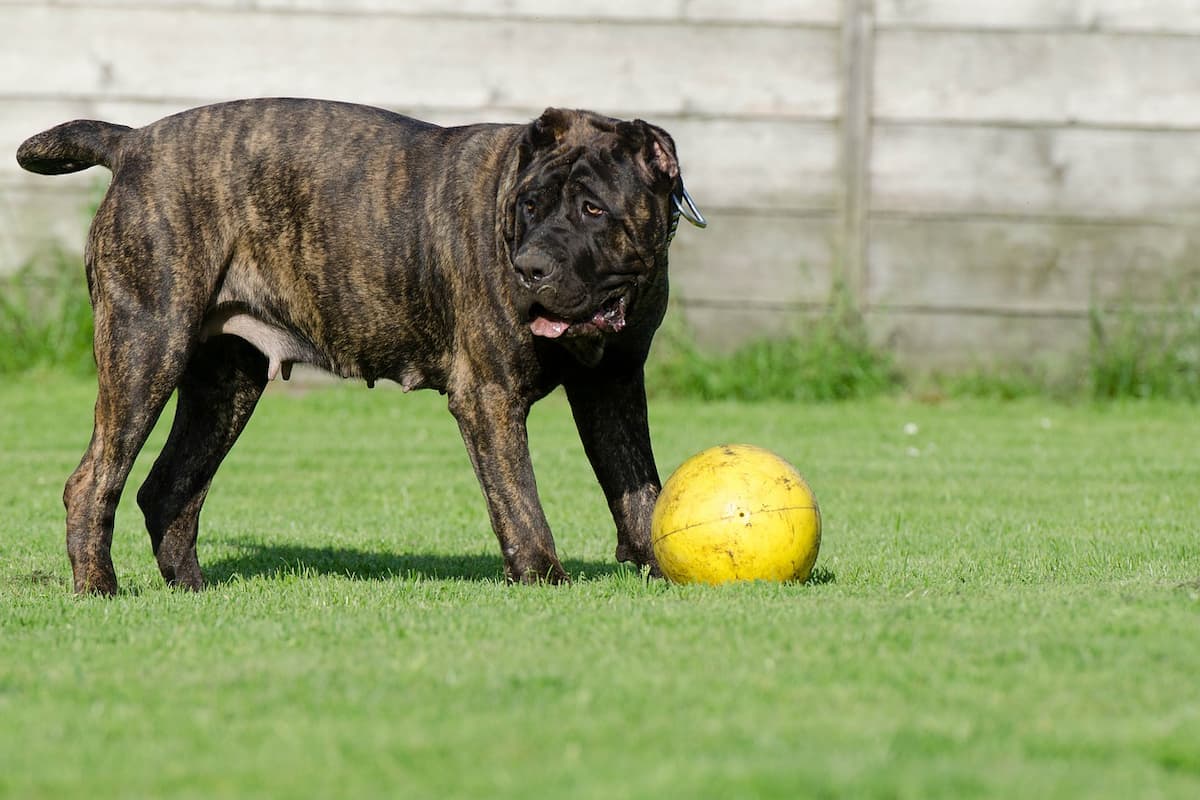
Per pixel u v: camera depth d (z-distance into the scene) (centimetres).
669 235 962
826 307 2120
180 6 2073
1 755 550
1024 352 2123
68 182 2119
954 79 2075
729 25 2075
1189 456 1712
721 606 795
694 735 560
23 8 2070
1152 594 817
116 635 764
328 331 1016
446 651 704
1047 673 645
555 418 2028
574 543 1209
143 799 502
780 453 1722
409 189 988
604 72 2084
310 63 2084
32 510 1373
